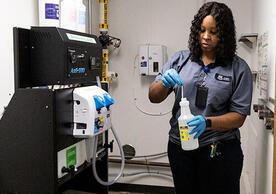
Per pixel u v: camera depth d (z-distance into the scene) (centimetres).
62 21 165
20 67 133
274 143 130
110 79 294
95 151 158
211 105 160
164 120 301
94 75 164
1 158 136
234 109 160
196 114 164
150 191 308
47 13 159
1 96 173
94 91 150
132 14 299
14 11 185
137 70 303
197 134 147
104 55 288
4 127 134
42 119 129
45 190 132
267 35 170
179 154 171
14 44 132
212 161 162
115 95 311
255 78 239
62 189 188
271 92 155
